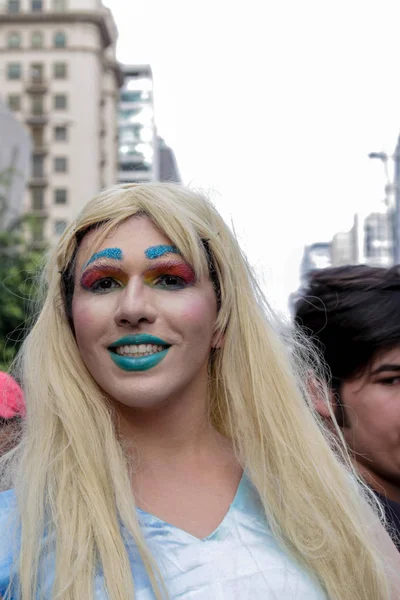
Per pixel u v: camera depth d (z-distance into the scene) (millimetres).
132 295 1280
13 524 1287
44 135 36688
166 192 1395
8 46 36969
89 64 37062
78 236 1384
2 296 11508
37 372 1396
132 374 1290
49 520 1276
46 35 36938
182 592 1183
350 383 1679
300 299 1851
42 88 36625
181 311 1305
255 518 1329
